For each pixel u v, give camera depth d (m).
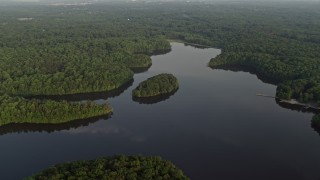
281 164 184.62
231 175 175.25
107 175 148.62
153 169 155.62
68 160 186.38
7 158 188.50
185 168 180.12
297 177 174.25
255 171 178.50
